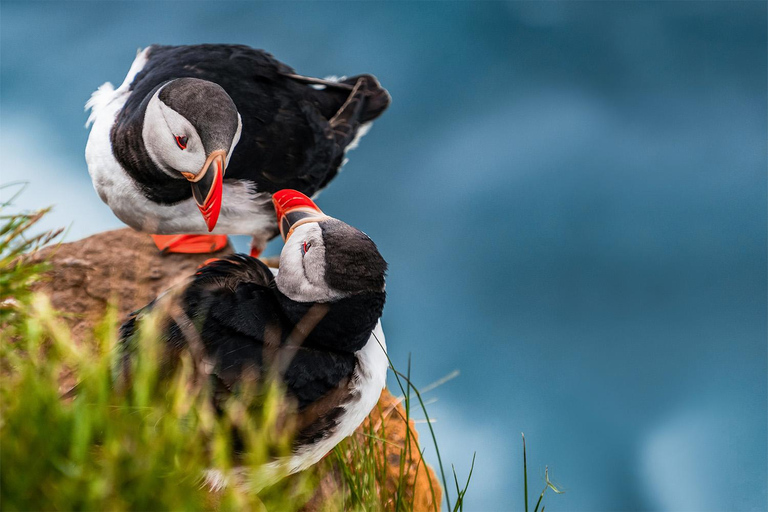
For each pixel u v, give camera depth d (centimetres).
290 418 439
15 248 530
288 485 496
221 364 430
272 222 738
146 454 343
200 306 450
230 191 688
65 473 322
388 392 628
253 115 705
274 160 711
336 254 463
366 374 483
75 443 328
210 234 726
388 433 591
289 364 445
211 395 421
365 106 831
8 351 404
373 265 470
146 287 650
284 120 725
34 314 477
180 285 482
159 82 688
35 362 372
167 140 623
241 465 421
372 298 469
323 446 470
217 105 626
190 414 388
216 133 618
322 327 461
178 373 415
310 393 449
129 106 671
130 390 389
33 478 322
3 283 501
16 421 333
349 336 466
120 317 613
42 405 339
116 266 655
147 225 623
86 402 351
